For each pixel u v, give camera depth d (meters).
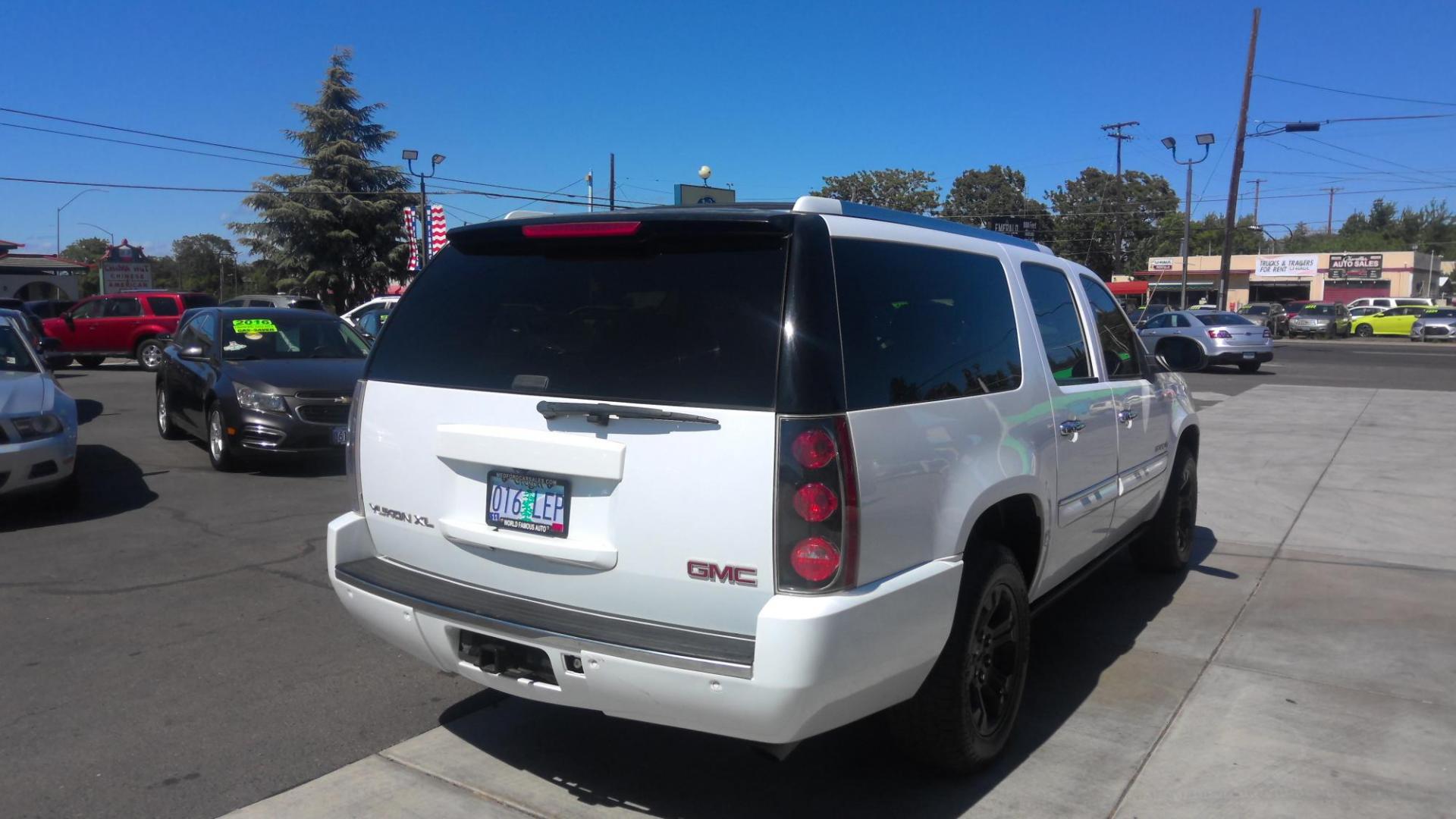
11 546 6.99
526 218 3.53
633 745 4.02
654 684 2.92
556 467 3.16
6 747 3.97
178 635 5.25
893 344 3.24
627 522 3.04
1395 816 3.43
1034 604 4.33
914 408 3.21
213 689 4.55
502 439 3.28
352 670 4.79
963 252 3.88
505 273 3.57
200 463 10.30
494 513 3.35
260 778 3.73
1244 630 5.34
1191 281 64.69
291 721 4.22
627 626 3.06
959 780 3.72
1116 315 5.43
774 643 2.78
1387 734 4.06
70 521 7.73
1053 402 4.14
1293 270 62.03
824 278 3.03
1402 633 5.27
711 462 2.91
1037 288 4.46
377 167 42.31
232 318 10.60
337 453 9.54
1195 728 4.14
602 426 3.08
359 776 3.76
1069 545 4.37
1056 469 4.10
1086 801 3.56
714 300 3.07
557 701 3.19
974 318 3.78
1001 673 3.82
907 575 3.11
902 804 3.55
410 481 3.60
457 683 4.64
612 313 3.24
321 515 7.97
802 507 2.82
